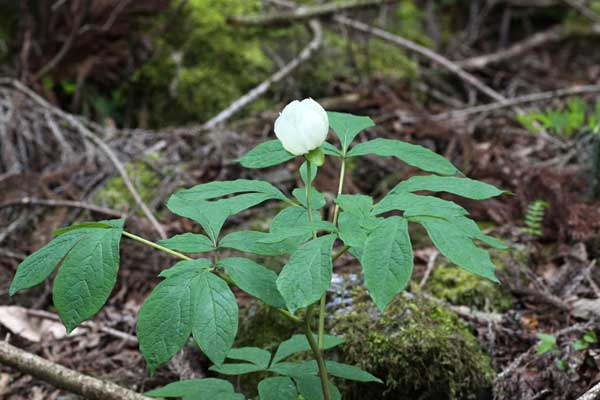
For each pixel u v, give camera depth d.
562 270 1.72
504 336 1.58
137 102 2.81
